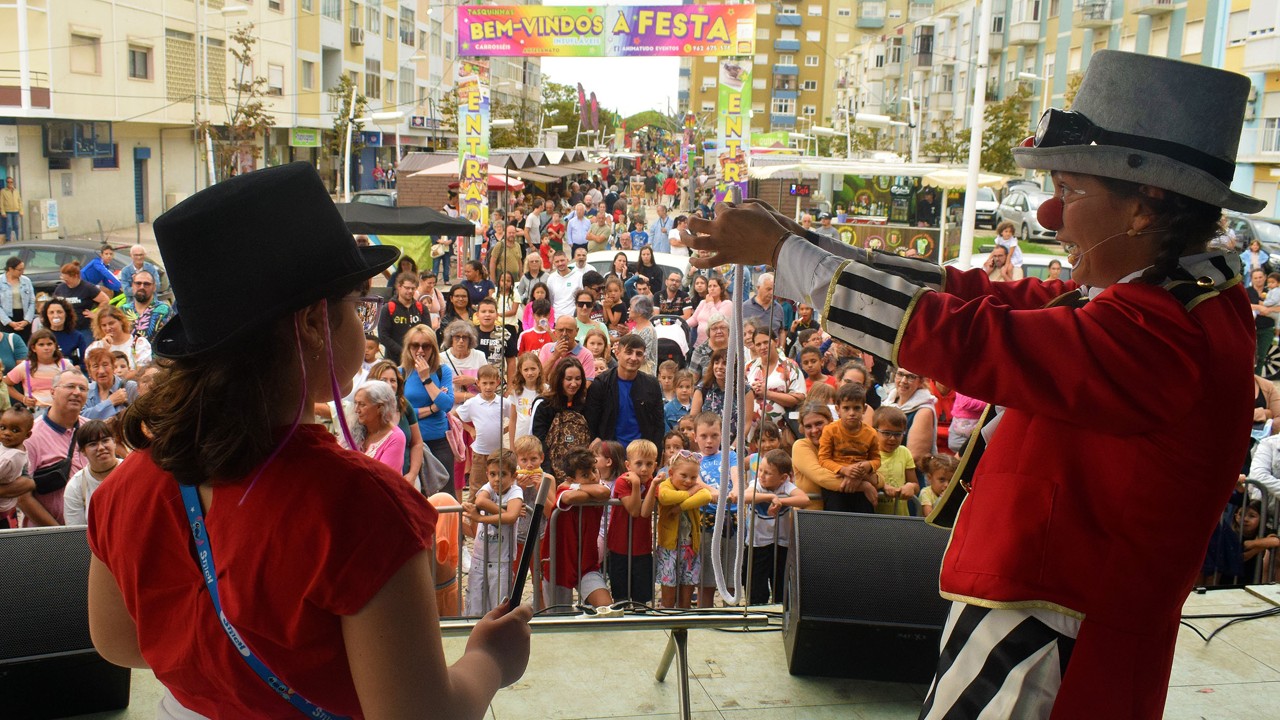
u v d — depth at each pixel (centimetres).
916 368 165
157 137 3222
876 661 337
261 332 127
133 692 322
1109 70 167
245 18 3500
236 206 124
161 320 1009
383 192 2634
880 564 335
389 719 126
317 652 127
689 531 540
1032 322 159
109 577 147
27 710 295
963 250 1574
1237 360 159
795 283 176
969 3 5206
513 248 1165
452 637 360
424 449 666
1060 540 164
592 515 553
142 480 135
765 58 8638
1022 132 3916
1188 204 161
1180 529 161
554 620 318
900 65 6481
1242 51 3228
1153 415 156
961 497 191
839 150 5394
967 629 172
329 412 611
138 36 2892
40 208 2598
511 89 6241
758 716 324
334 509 124
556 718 321
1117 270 167
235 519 127
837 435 578
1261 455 588
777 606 367
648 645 368
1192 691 343
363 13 4600
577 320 1011
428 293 1163
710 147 4719
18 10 2420
